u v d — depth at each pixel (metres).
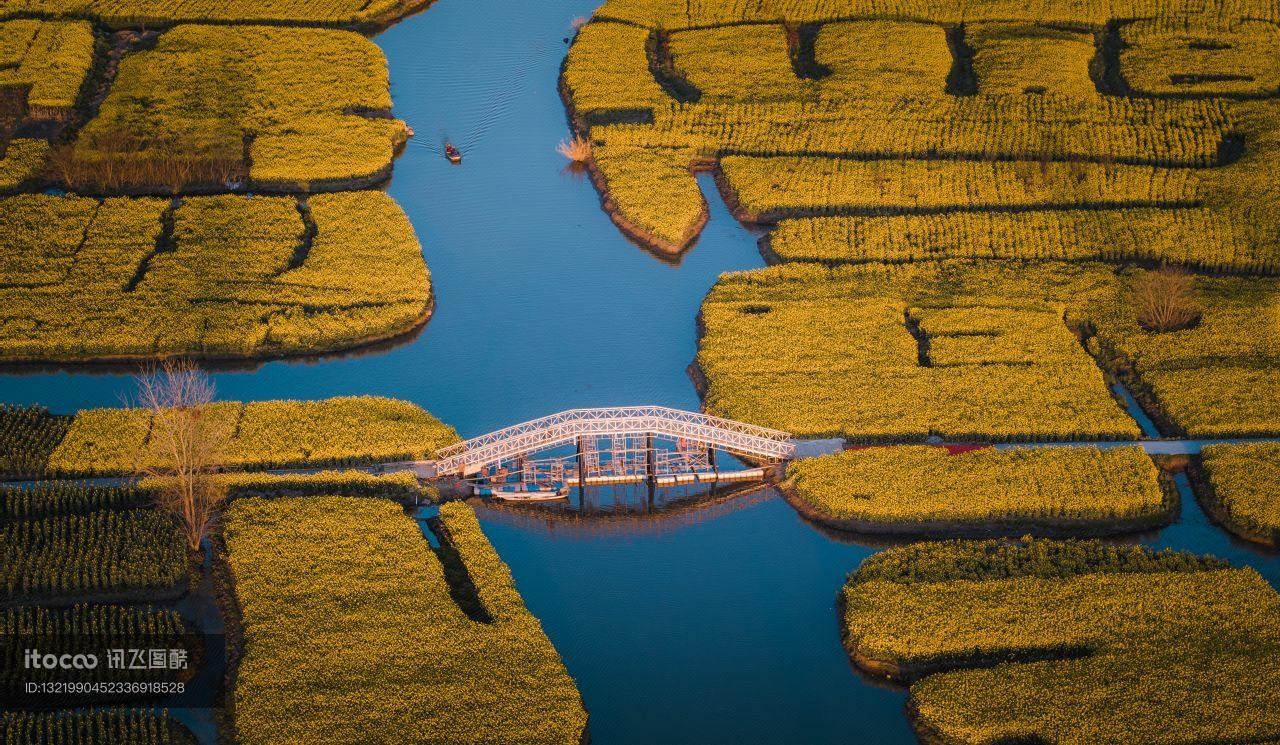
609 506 167.12
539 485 168.50
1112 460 166.25
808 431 171.75
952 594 147.88
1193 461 168.62
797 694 140.38
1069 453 167.50
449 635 141.50
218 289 194.50
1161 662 138.75
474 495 166.38
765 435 170.75
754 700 139.75
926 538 159.25
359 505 158.25
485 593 148.50
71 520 153.12
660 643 146.50
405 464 167.00
